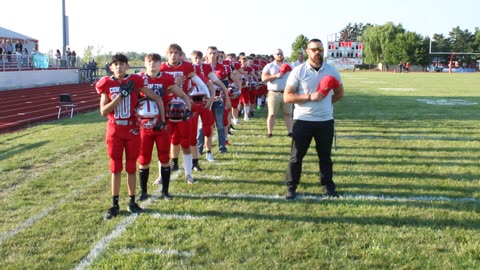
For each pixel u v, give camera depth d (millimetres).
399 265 3465
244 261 3555
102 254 3703
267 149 7719
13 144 8297
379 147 7836
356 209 4684
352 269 3408
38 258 3650
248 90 11375
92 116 12883
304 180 5793
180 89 5223
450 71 62188
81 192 5391
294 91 5078
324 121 5055
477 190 5324
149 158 5082
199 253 3705
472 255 3604
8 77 24297
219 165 6605
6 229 4246
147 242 3926
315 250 3727
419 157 7035
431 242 3869
